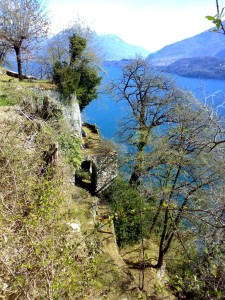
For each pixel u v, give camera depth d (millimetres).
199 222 8648
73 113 16391
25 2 21391
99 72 21281
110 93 20703
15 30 21594
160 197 10500
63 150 12203
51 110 12867
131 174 18781
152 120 18391
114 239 11469
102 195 14812
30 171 7082
